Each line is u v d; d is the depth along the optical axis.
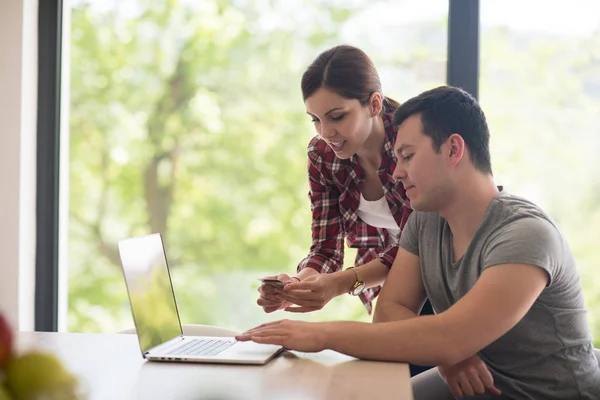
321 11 4.47
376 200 2.31
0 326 0.87
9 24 3.18
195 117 4.70
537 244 1.53
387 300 1.84
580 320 1.64
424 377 1.89
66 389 0.88
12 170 3.19
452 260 1.73
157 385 1.26
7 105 3.19
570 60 3.43
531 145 3.50
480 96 2.95
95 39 4.68
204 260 4.68
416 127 1.67
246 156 4.67
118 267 4.66
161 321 1.64
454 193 1.68
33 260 3.27
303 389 1.23
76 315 4.62
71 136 4.68
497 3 3.41
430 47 4.05
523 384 1.63
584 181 3.50
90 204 4.66
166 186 4.69
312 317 4.38
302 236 4.66
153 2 4.70
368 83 2.06
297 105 4.62
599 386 1.65
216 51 4.68
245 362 1.44
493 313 1.47
